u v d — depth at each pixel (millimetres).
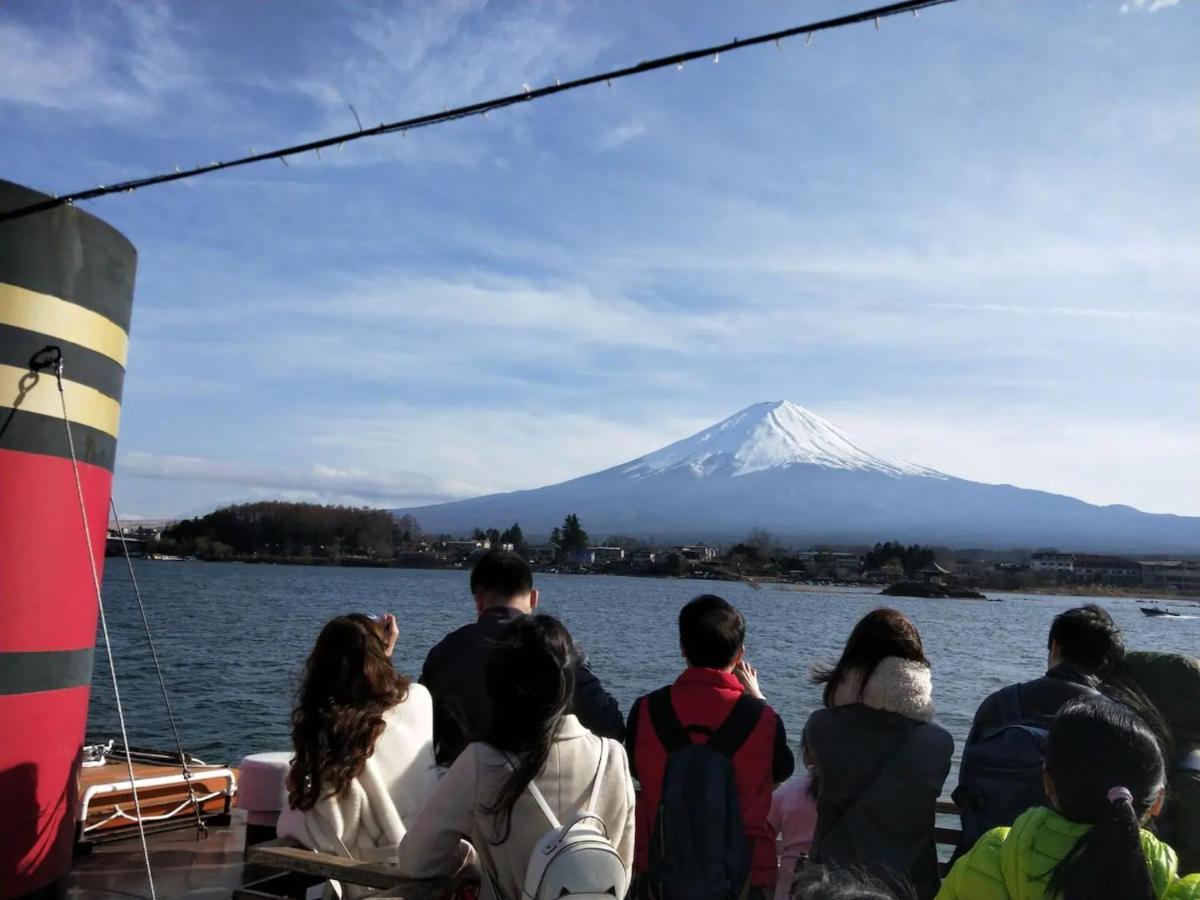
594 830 3074
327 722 3746
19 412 4484
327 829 3768
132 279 5277
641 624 51156
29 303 4516
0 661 4441
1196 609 140375
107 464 5055
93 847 5648
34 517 4547
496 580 4621
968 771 3816
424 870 3314
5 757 4469
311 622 41938
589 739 3398
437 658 4504
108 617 41844
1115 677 4074
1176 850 3703
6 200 4441
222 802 6344
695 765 3713
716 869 3580
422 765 3963
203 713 18203
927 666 3918
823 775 3824
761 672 30891
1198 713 3857
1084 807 2521
